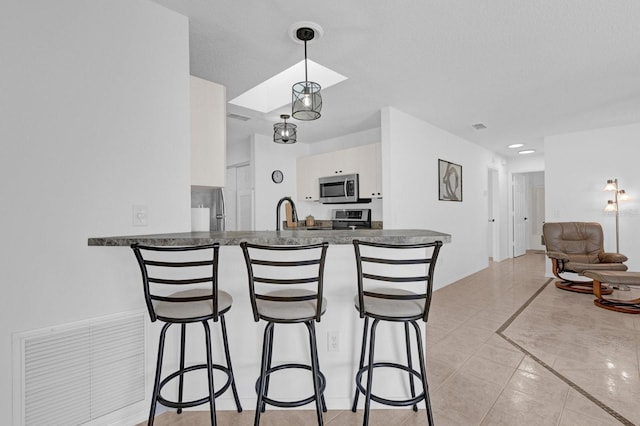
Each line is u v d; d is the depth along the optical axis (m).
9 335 1.36
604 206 4.61
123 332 1.67
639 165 4.35
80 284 1.54
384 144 3.67
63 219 1.49
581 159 4.80
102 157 1.61
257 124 4.35
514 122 4.34
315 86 2.29
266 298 1.38
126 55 1.70
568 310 3.48
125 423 1.66
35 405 1.42
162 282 1.37
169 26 1.88
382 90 3.18
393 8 1.90
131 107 1.72
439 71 2.76
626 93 3.29
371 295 1.40
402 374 1.85
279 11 1.91
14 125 1.37
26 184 1.40
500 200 6.96
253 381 1.84
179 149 1.91
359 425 1.66
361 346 1.80
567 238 4.54
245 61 2.54
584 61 2.59
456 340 2.70
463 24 2.07
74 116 1.53
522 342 2.64
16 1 1.38
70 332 1.51
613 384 1.99
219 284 1.83
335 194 4.66
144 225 1.75
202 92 2.14
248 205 5.29
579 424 1.62
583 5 1.88
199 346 1.84
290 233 1.91
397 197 3.71
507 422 1.65
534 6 1.89
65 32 1.51
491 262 6.82
